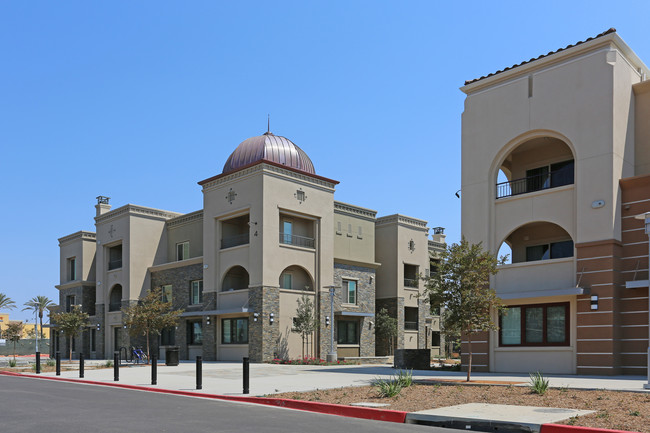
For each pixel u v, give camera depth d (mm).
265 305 33125
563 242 23812
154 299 33062
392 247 42844
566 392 13227
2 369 28250
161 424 10117
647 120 21281
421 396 13492
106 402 13664
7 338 62594
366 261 41594
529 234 24828
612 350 19203
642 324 19281
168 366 28828
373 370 24328
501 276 22516
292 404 13172
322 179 37750
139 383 18875
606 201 19938
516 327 22016
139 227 42250
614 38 20406
